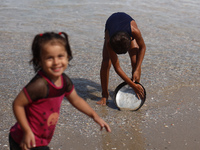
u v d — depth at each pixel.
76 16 9.08
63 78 2.22
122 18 3.73
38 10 9.61
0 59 5.67
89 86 4.72
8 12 9.23
